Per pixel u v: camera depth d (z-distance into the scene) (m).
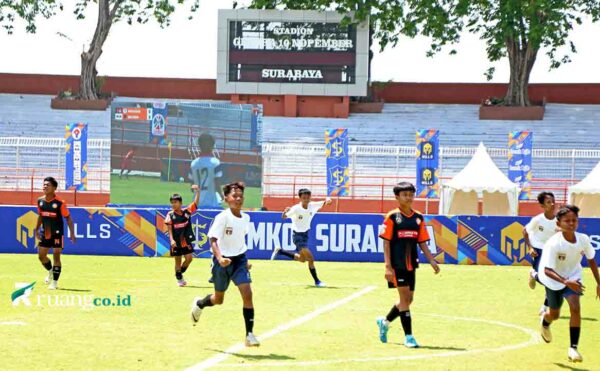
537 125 56.12
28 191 47.03
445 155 45.75
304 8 58.12
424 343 11.86
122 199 43.34
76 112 59.09
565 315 15.02
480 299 17.00
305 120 55.78
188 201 43.03
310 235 25.97
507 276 21.67
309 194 19.05
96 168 51.00
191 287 18.30
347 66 54.69
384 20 57.41
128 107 43.22
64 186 47.72
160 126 43.12
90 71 60.88
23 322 13.13
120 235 26.45
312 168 47.16
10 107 59.25
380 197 46.00
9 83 62.22
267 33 54.56
